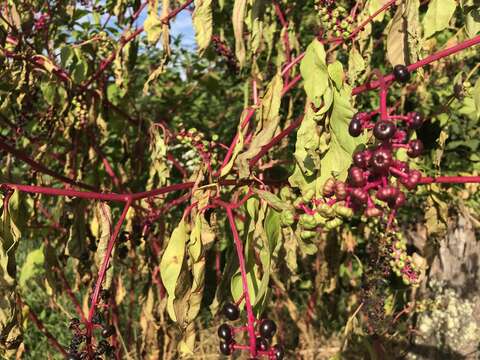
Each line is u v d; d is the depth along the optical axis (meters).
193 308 1.40
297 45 2.67
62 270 2.74
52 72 2.45
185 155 3.46
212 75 4.19
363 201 1.03
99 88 2.85
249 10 2.18
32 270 2.86
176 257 1.38
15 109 2.89
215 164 1.86
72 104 2.80
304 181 1.44
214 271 2.64
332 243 3.13
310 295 3.79
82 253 2.37
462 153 3.58
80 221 2.33
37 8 2.72
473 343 3.82
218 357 3.74
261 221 1.46
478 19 1.64
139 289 3.85
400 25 1.61
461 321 3.82
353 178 1.03
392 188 1.01
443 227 2.28
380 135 1.05
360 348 2.30
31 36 2.72
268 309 3.89
